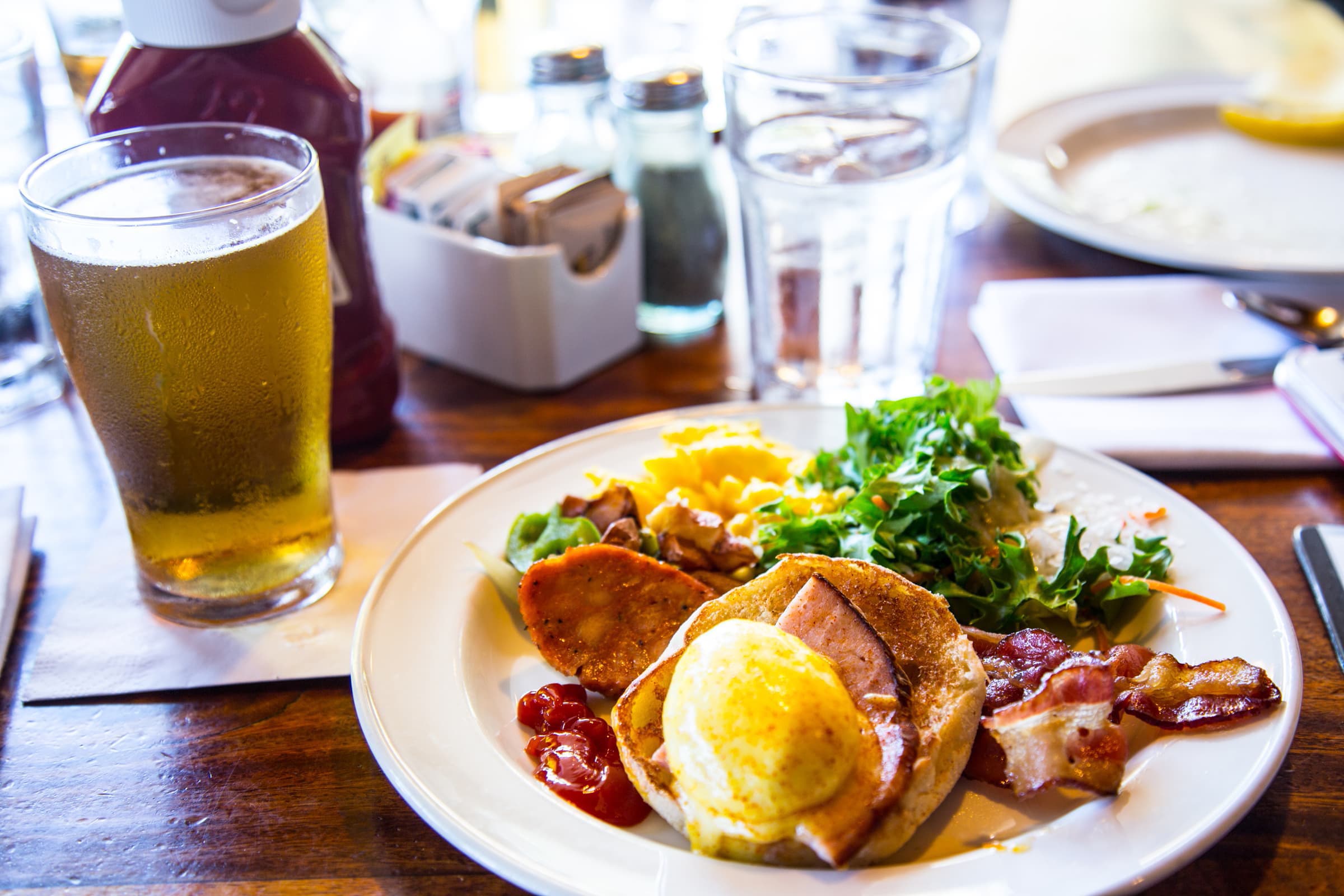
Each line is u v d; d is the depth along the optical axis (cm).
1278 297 62
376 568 49
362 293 54
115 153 45
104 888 38
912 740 36
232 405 43
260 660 44
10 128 56
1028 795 37
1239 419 54
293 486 45
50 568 50
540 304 58
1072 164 77
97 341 41
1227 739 38
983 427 48
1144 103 81
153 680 44
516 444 57
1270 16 120
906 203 55
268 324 42
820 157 55
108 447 44
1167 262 64
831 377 59
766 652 37
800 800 35
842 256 56
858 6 72
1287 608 46
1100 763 37
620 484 47
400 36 67
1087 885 34
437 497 52
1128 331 61
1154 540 44
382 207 62
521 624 45
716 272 65
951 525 45
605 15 92
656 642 43
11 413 59
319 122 51
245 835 39
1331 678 43
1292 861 38
